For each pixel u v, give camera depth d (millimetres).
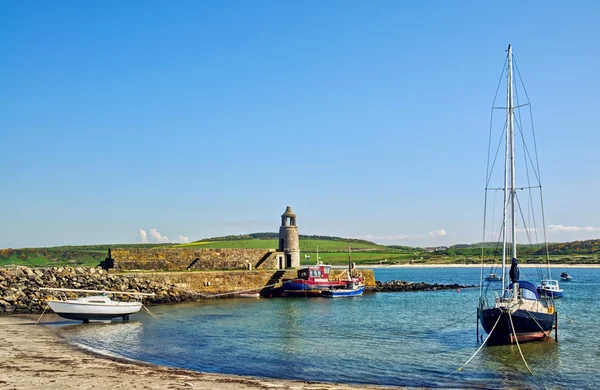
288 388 22828
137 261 69000
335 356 31516
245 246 142125
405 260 196500
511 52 37906
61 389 21016
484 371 28094
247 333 39688
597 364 29812
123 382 22578
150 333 39094
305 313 53125
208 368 27891
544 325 35594
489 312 34281
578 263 188125
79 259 111688
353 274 83875
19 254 107188
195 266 71750
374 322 46781
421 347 34656
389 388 23984
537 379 26641
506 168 37656
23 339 34750
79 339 35688
